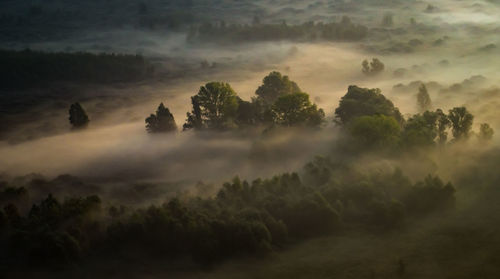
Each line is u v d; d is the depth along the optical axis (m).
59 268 84.19
